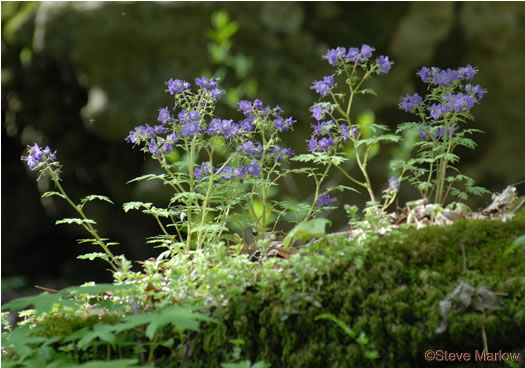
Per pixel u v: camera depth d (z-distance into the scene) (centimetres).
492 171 877
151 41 838
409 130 565
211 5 839
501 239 293
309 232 295
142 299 320
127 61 843
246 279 307
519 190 870
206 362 296
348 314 282
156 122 830
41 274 1062
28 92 929
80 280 1038
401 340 273
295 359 281
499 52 870
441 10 864
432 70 373
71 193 961
